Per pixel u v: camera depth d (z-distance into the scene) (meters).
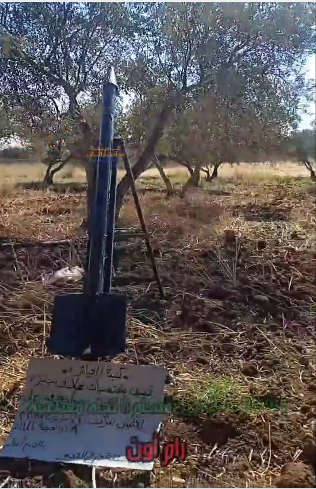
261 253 7.27
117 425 2.96
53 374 3.04
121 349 2.94
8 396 3.60
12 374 3.90
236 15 7.89
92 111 8.04
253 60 8.11
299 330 4.99
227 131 8.88
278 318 5.25
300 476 2.93
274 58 8.20
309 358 4.42
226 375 4.05
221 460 3.09
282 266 6.77
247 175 22.09
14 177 17.72
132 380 3.04
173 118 8.64
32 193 14.78
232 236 7.70
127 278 6.12
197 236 7.94
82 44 7.80
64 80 7.59
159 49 8.30
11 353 4.25
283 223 9.57
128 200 11.06
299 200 13.73
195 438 3.25
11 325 4.70
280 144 11.75
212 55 7.95
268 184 19.75
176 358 4.29
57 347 2.94
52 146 8.16
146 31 8.26
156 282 5.81
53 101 7.78
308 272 6.64
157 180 20.91
